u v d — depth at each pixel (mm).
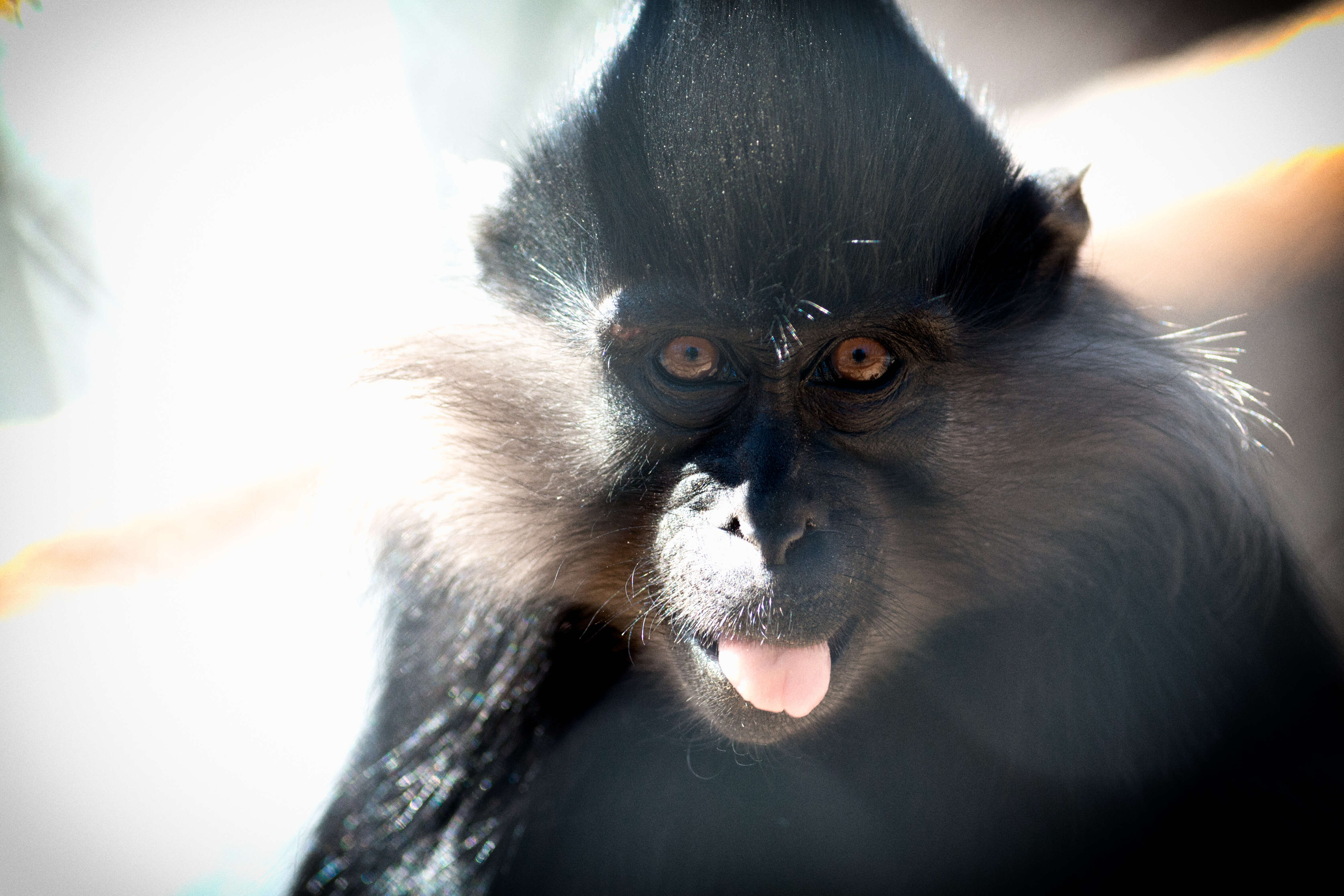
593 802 1346
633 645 1347
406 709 1384
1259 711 1337
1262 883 1324
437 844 1364
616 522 1339
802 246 1305
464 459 1359
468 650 1365
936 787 1341
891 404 1318
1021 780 1334
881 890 1339
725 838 1340
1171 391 1343
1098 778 1329
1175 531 1336
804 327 1308
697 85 1309
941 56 1353
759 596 1302
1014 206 1344
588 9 1961
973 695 1343
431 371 1365
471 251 1376
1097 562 1338
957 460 1329
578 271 1341
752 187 1305
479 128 2098
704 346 1318
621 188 1319
